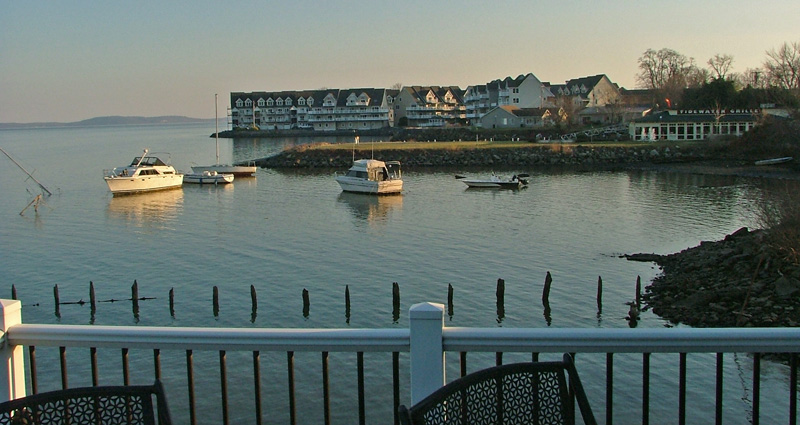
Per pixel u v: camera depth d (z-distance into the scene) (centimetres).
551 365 472
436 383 538
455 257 3641
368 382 1969
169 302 2825
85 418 457
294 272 3356
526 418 466
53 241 4247
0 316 561
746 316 2367
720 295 2592
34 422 452
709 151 8688
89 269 3484
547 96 13688
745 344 535
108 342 562
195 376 2028
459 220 4850
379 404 1856
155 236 4372
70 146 15988
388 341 550
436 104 15712
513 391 464
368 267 3438
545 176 7588
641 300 2769
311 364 2092
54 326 570
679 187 6425
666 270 3225
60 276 3353
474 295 2916
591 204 5494
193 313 2747
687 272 3066
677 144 9100
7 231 4616
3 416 448
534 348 539
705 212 4984
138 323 2655
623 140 9931
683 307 2589
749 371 1969
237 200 6075
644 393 548
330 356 2136
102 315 2750
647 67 12988
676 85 11712
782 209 3288
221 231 4519
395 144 9981
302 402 1873
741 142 8588
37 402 447
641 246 3866
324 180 7562
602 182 6950
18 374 579
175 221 4962
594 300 2805
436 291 2989
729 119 9625
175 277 3297
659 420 1734
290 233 4412
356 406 1852
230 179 7319
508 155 9044
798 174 7075
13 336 567
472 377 443
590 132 10531
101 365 2122
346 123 16200
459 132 12231
